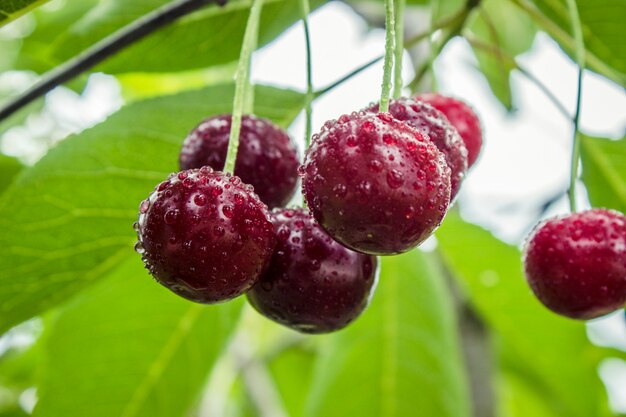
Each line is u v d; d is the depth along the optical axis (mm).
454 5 325
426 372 313
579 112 224
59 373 279
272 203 210
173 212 172
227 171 182
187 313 283
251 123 208
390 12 177
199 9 238
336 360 321
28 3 214
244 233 174
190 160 207
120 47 236
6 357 417
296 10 262
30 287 236
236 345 415
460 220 315
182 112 239
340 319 190
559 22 267
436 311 314
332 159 167
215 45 262
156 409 283
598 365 391
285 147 209
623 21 257
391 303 317
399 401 314
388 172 165
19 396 414
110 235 237
